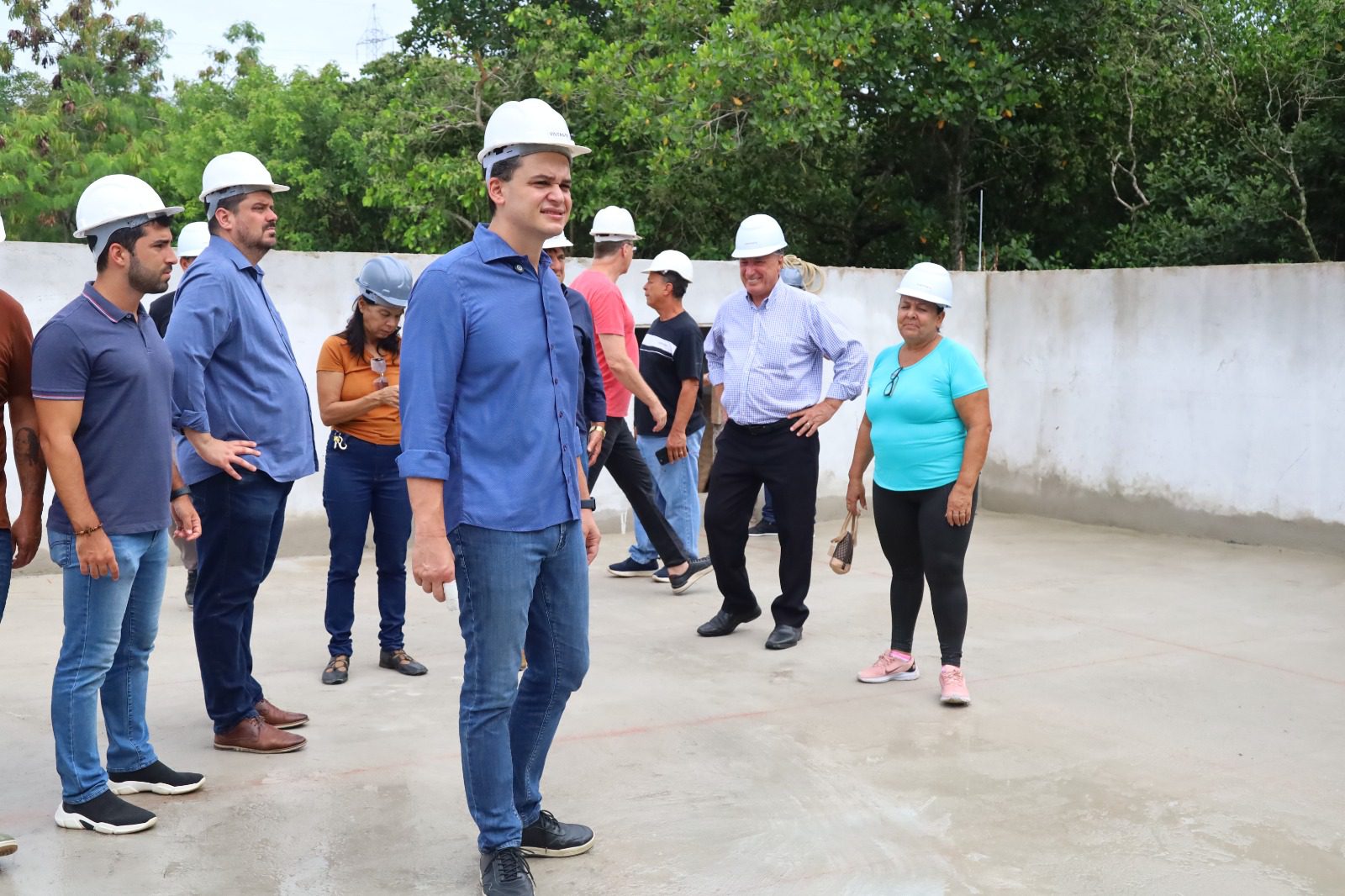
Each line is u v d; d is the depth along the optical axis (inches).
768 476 214.7
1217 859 129.0
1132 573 281.3
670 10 523.8
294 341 286.5
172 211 129.6
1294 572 280.5
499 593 113.7
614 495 329.7
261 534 155.3
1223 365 316.2
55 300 257.9
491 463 113.7
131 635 139.7
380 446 188.5
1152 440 333.4
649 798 145.0
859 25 473.4
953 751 162.4
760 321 213.9
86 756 131.7
